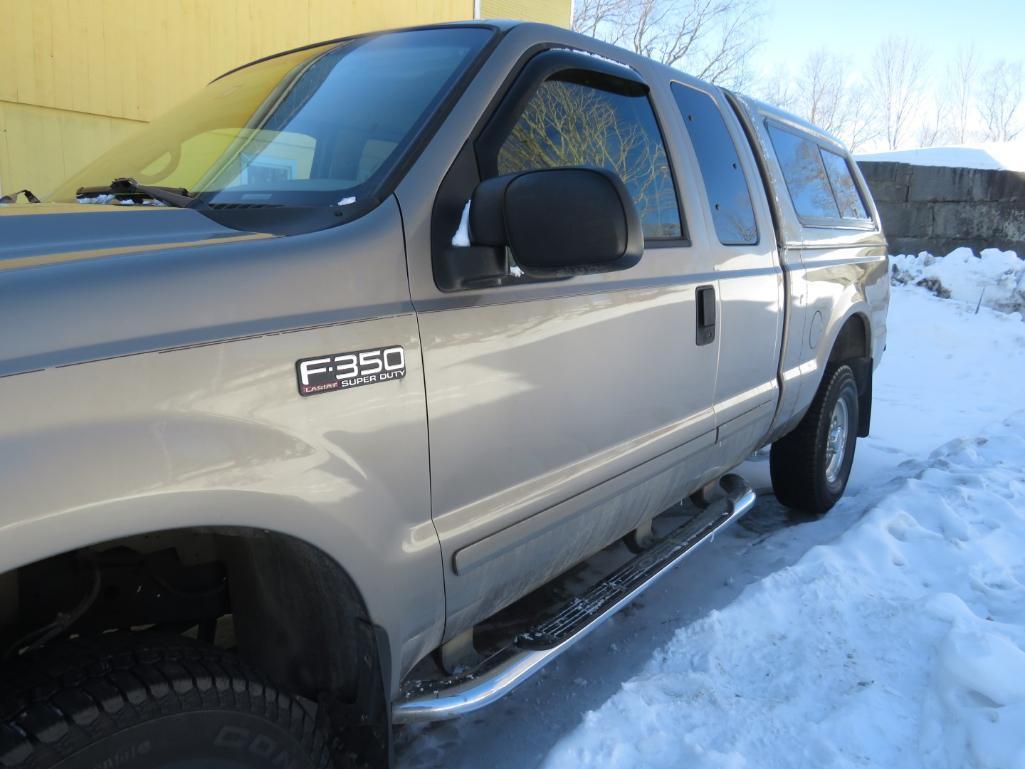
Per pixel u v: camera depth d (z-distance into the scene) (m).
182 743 1.37
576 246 1.60
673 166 2.72
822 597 3.08
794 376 3.57
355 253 1.57
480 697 1.96
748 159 3.35
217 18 7.62
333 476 1.50
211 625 1.96
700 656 2.72
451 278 1.71
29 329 1.16
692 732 2.29
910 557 3.54
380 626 1.67
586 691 2.70
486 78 1.99
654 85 2.75
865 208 4.88
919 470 4.86
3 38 6.36
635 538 2.96
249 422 1.38
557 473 2.11
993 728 2.16
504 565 2.00
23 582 1.51
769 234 3.34
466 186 1.83
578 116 2.29
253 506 1.38
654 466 2.52
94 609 1.68
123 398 1.23
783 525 4.27
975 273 11.70
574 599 2.51
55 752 1.23
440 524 1.78
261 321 1.41
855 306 4.24
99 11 6.84
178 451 1.28
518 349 1.90
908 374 8.72
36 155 6.68
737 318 2.94
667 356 2.49
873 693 2.47
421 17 9.30
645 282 2.38
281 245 1.49
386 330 1.59
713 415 2.87
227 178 2.03
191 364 1.31
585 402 2.15
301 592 1.71
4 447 1.11
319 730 1.65
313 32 8.38
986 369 8.81
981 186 13.43
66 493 1.16
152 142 2.45
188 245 1.44
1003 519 3.95
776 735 2.29
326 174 1.88
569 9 11.45
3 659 1.41
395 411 1.61
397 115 1.94
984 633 2.57
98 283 1.26
